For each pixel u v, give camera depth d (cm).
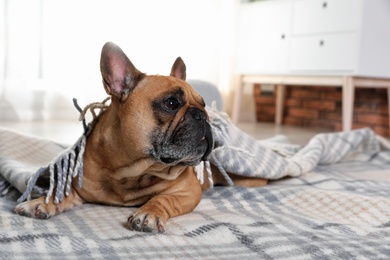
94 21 249
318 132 266
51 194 79
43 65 245
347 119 228
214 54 302
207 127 77
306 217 83
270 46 265
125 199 84
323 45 237
